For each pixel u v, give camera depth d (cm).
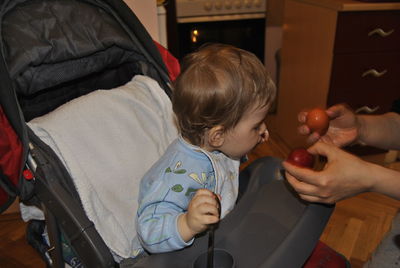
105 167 94
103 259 76
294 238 80
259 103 87
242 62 87
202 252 81
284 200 96
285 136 254
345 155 84
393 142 114
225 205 97
